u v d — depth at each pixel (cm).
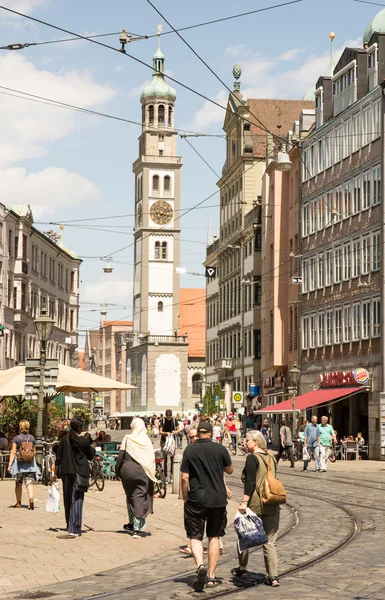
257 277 10494
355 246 6756
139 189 17975
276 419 9050
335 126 7188
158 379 17138
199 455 1566
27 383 3778
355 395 6662
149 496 2238
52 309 11562
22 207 9881
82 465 2216
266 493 1577
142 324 17462
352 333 6756
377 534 2209
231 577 1648
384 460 6066
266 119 11406
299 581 1577
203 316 19012
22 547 2027
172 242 17625
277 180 8669
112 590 1539
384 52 6575
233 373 11856
